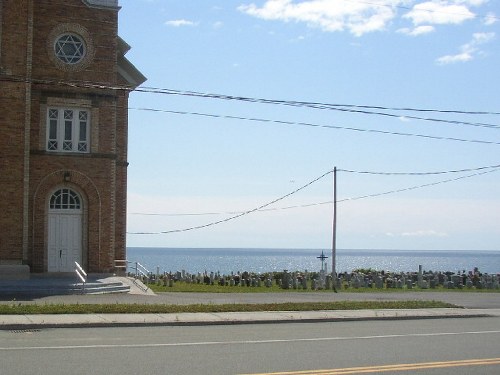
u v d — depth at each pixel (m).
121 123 33.44
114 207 31.14
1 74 28.89
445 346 15.77
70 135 30.61
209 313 21.56
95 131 30.78
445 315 23.39
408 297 32.00
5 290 26.11
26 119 29.28
